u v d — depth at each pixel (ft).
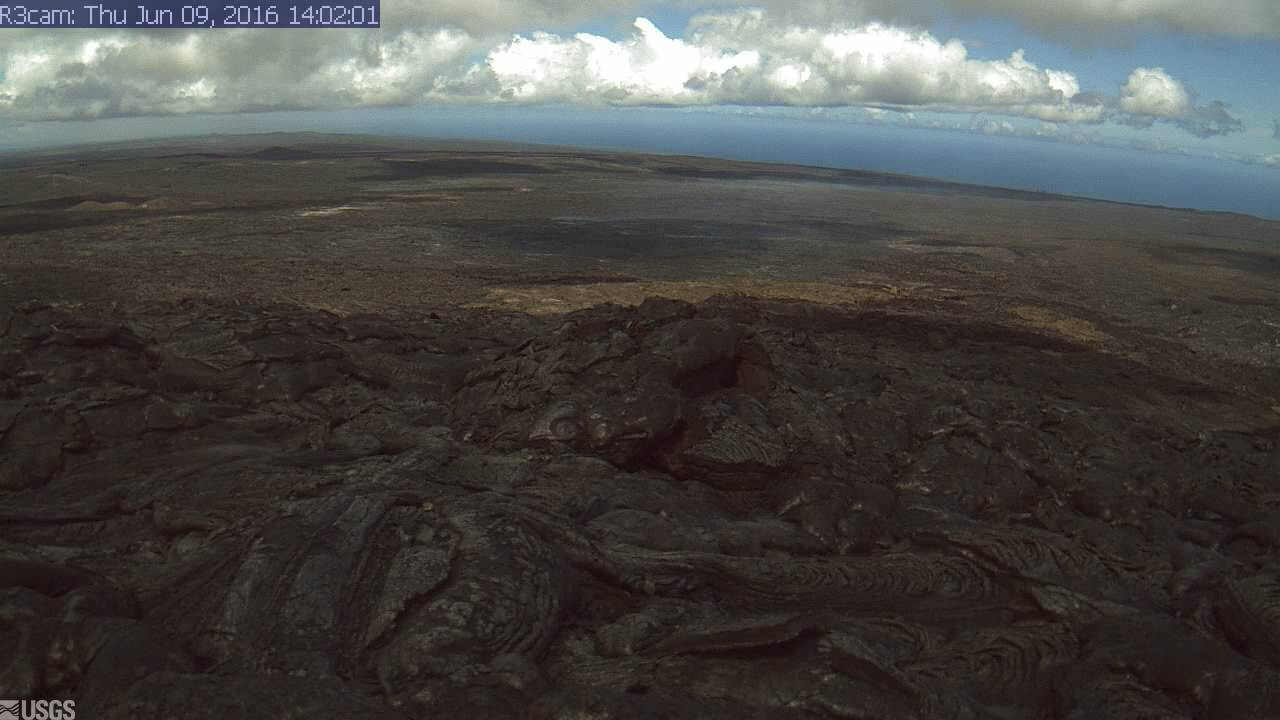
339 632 14.90
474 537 17.22
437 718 12.51
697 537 21.42
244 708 11.90
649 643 15.49
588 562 18.10
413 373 37.83
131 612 15.34
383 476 21.06
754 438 27.53
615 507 22.85
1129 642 16.49
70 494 23.32
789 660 13.97
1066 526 27.76
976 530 22.16
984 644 17.49
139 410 28.32
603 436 26.23
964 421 34.09
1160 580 20.53
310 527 17.19
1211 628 17.85
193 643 14.53
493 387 33.04
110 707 12.19
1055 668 16.47
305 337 38.99
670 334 31.89
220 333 35.68
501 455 24.97
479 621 14.87
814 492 25.53
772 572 19.63
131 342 34.22
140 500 21.84
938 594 19.94
